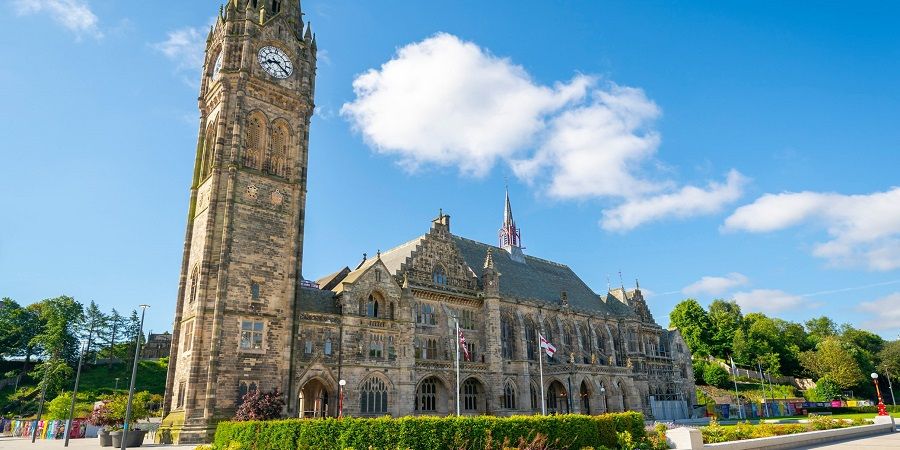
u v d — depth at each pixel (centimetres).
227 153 6906
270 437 3775
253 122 7338
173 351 6681
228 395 6044
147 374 14325
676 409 11475
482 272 9162
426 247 8425
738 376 15688
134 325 16100
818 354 16025
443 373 7656
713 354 17212
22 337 14650
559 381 9212
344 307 7000
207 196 6900
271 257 6862
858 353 16800
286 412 6209
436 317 8156
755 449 4203
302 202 7338
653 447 4066
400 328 7375
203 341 6147
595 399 9456
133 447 5481
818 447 4406
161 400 10494
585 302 11381
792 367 17100
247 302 6488
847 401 14050
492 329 8544
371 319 7131
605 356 10631
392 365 7144
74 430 8394
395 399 7056
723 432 4981
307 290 7250
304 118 7731
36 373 13188
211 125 7556
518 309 9281
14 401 12550
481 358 8512
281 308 6731
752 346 16625
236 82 7206
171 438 5953
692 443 3925
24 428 9625
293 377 6431
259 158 7244
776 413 12688
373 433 3316
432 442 3294
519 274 10456
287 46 7825
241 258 6606
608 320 11169
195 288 6675
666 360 12200
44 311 14825
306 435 3525
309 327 6781
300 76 7875
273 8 8156
